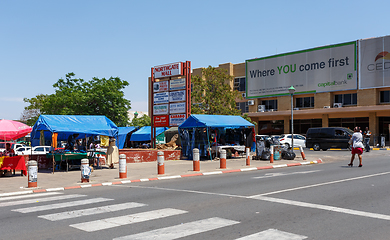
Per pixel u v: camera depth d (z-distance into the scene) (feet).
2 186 39.19
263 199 27.61
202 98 115.85
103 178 45.06
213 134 73.36
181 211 23.73
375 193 29.66
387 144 119.34
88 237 17.95
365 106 117.91
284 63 141.28
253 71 150.30
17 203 28.81
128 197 30.19
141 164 63.77
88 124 57.88
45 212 24.54
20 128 52.49
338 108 123.34
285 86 140.97
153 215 22.63
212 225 19.86
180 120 84.43
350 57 124.67
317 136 100.07
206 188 34.50
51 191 36.55
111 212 23.86
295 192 30.66
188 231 18.70
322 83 131.13
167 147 84.02
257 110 150.00
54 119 56.65
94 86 143.43
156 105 89.20
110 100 140.87
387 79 116.47
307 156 76.89
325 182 36.68
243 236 17.71
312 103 135.85
